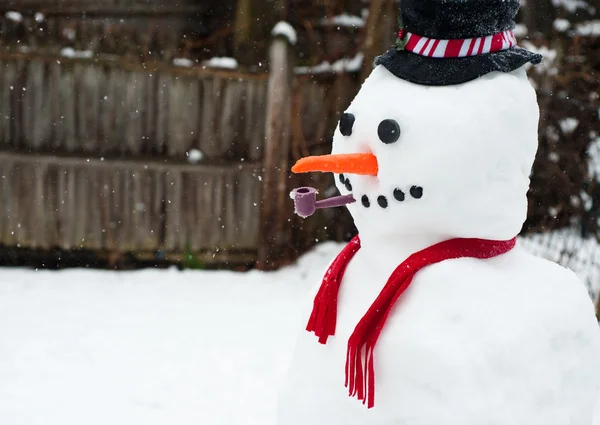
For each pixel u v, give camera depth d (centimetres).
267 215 589
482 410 166
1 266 568
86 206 571
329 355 197
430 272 178
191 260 592
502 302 177
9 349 421
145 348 435
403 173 171
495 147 170
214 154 580
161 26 625
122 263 585
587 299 197
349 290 198
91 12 608
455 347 169
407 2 180
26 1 588
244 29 592
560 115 543
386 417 178
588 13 574
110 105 559
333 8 592
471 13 172
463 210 172
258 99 577
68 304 502
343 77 586
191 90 567
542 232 555
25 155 554
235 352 435
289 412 204
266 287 561
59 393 372
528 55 179
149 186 576
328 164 175
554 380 179
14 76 543
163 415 356
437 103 170
